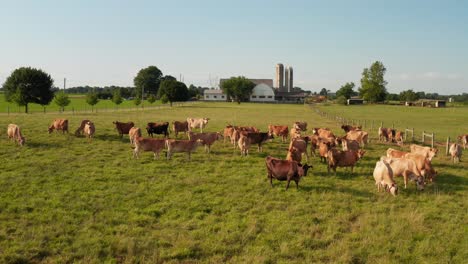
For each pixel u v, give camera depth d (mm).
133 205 12414
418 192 14531
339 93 152875
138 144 19234
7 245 9273
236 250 9453
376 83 130000
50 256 8938
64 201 12555
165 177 15930
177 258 9000
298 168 14555
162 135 29062
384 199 13516
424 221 11492
